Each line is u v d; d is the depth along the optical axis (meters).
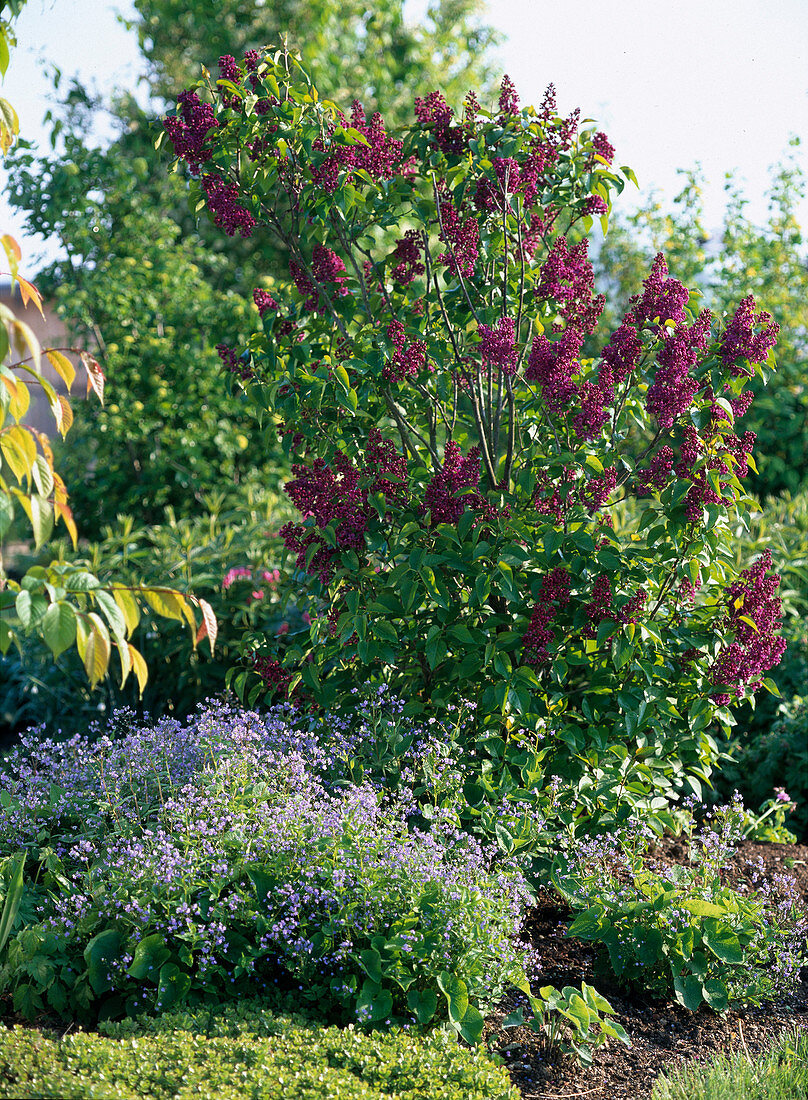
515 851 3.42
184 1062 2.31
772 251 8.91
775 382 8.07
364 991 2.71
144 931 2.79
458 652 3.77
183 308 8.00
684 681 3.66
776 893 3.68
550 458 3.60
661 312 3.47
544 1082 2.69
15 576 7.65
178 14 10.81
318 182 3.65
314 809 3.27
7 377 1.96
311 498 3.64
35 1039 2.40
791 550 5.93
